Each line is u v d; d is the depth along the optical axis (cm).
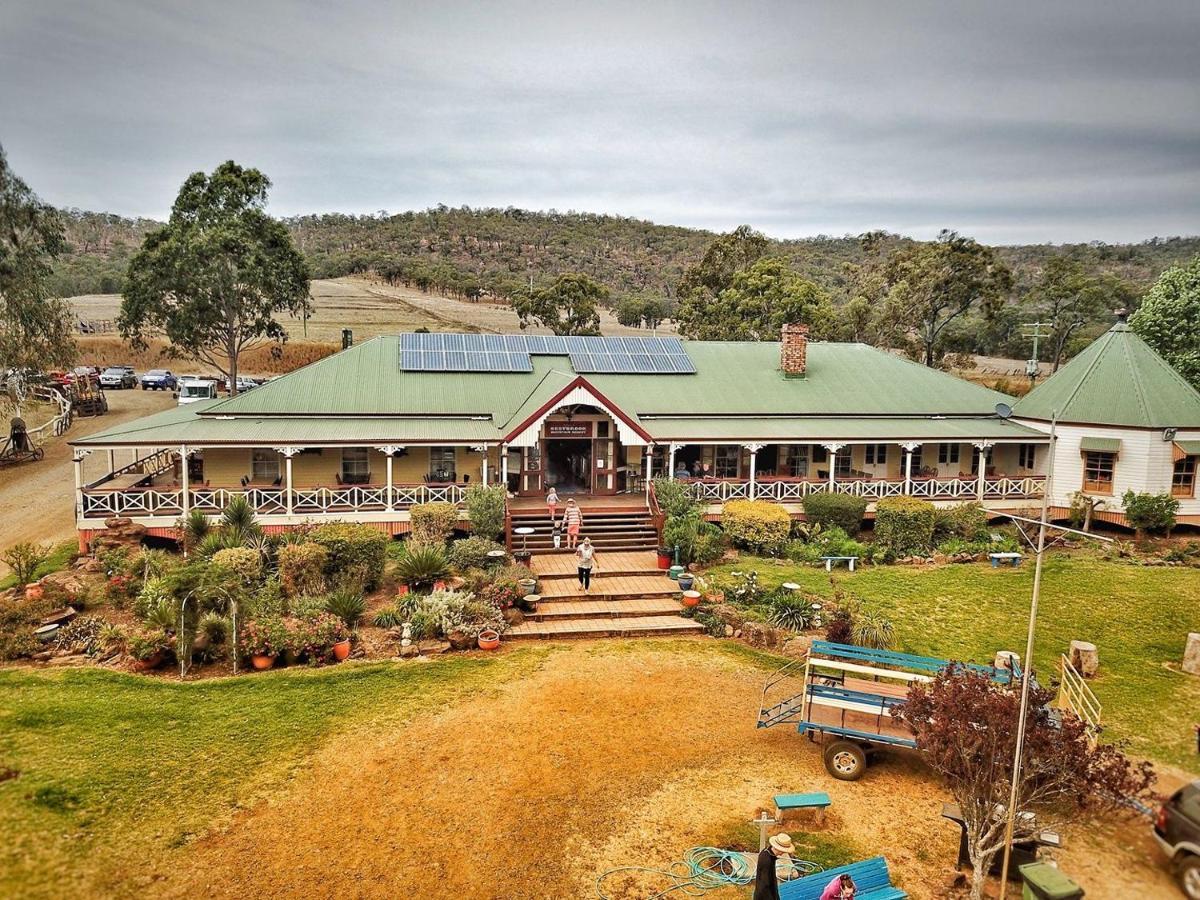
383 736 1370
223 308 4947
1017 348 8862
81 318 8831
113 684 1508
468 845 1080
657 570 2256
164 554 2139
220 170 4953
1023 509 2950
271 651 1628
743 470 3069
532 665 1711
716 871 1038
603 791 1226
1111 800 1000
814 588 2173
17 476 3466
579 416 2817
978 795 981
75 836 1044
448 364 3106
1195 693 1611
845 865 989
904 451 2991
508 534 2348
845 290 10256
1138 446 2733
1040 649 1834
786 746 1386
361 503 2533
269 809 1142
